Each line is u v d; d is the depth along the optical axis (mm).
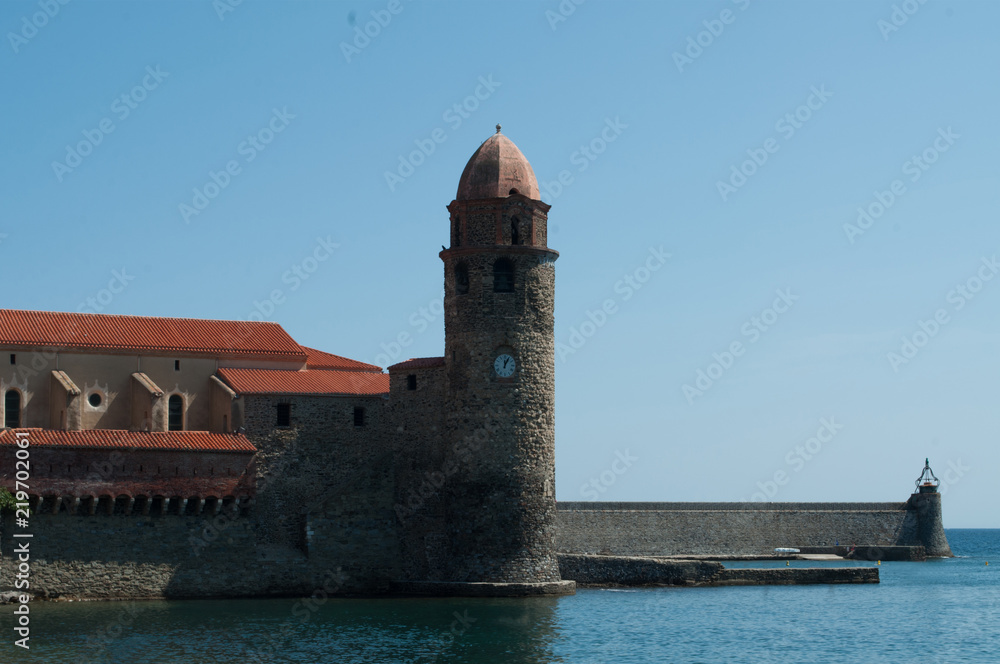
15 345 72875
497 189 74000
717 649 58250
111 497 67375
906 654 58656
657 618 67688
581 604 71875
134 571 68062
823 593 83875
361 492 75125
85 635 56406
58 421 72500
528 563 72500
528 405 73125
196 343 78562
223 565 70562
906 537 125188
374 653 53969
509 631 60969
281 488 74062
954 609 77938
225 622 61250
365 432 77000
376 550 74625
